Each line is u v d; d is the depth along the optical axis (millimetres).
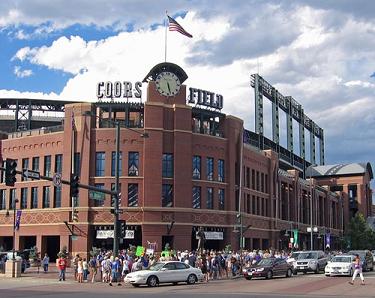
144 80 65625
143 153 60375
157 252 58188
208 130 67250
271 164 81750
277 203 82562
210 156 64875
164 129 61688
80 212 59625
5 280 40750
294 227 90062
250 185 73750
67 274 47562
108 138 60469
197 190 63344
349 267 43281
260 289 30562
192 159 63125
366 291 28656
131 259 41125
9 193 68062
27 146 67125
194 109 64625
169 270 36000
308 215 101500
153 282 34938
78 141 61031
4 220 67688
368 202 138125
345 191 133000
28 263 54844
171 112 62594
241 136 69438
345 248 115125
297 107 133000
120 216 59188
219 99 67812
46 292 29859
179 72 66375
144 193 59562
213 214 64125
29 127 85750
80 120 61312
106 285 36719
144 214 59250
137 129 60781
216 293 27953
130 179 59875
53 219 62562
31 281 39906
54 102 87125
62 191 61375
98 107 62344
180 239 60062
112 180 59656
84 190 59844
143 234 58844
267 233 78750
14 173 30844
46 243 64500
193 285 35719
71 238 60094
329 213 116188
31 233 64438
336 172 134500
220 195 65750
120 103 61938
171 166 61594
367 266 53469
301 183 97625
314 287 31703
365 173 134000
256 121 103125
